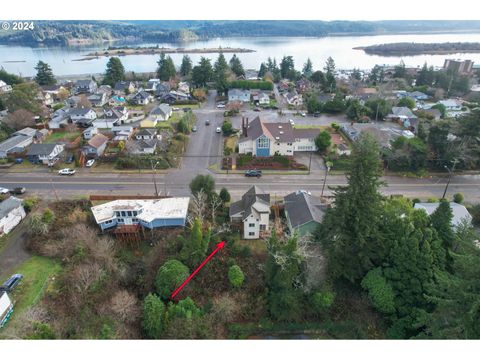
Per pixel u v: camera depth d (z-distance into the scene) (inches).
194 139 2738.7
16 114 2785.4
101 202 1792.6
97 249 1354.6
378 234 1167.0
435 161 2182.6
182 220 1545.3
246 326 1149.7
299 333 1164.5
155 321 1083.3
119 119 3041.3
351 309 1203.9
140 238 1534.2
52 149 2283.5
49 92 4109.3
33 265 1359.5
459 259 812.6
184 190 1941.4
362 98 3865.7
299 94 4291.3
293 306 1133.7
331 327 1159.6
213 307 1175.6
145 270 1336.1
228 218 1641.2
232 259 1336.1
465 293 752.3
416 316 1068.5
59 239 1467.8
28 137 2529.5
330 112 3533.5
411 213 1320.1
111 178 2085.4
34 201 1736.0
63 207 1710.1
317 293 1149.7
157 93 4313.5
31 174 2129.7
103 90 4217.5
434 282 1072.8
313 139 2453.2
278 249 1169.4
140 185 1998.0
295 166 2203.5
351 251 1210.6
